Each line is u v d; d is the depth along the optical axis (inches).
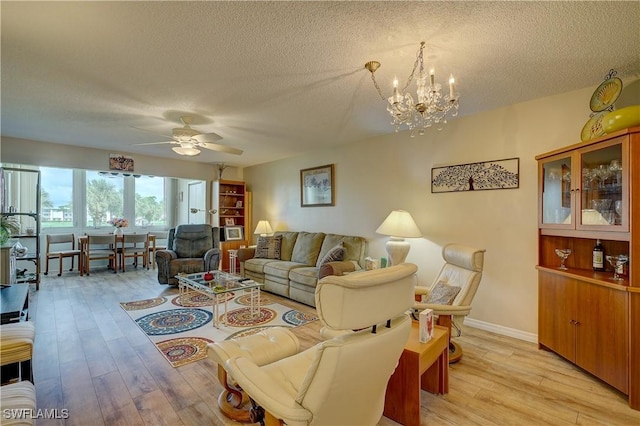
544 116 115.0
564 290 99.3
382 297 46.9
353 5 64.8
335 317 42.9
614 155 85.0
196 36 76.6
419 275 151.9
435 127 146.9
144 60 88.4
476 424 71.2
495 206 127.1
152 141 188.4
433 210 147.3
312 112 132.2
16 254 180.5
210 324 133.0
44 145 190.2
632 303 77.0
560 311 100.8
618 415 74.2
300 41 78.7
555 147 112.6
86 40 78.3
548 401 79.7
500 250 125.6
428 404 78.7
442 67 92.0
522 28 72.6
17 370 74.0
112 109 129.0
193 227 224.5
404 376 71.7
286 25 72.0
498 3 63.9
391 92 110.5
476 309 132.0
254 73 96.3
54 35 76.0
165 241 305.9
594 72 95.1
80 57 86.8
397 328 50.9
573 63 89.5
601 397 81.4
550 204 108.3
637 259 76.7
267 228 229.9
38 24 71.3
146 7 65.4
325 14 67.9
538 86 105.6
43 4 64.0
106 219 276.4
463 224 136.6
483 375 92.5
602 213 89.4
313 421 45.4
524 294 119.4
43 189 244.8
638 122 78.3
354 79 100.3
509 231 123.3
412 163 156.1
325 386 43.6
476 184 132.4
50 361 98.3
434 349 77.7
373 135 170.4
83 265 237.5
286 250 209.8
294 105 123.6
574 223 96.1
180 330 125.3
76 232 260.2
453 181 139.8
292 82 102.6
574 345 94.7
